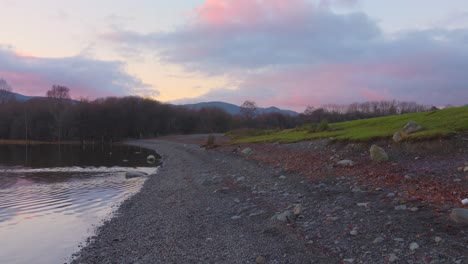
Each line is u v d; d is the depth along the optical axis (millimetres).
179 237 10961
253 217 11992
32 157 55156
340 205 11344
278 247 8906
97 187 24750
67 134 110375
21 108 111062
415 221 8883
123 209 16781
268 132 56656
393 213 9711
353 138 21562
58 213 16453
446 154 15203
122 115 115812
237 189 17547
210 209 14242
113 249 10680
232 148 39094
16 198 20656
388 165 15523
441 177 12422
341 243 8477
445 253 7078
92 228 13547
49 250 11094
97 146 93438
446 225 8289
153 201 18016
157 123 123625
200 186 20125
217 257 8859
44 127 108625
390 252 7566
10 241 12125
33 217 15672
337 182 14766
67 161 47719
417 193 11070
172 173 29219
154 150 70500
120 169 37312
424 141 17000
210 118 127562
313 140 27938
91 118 110188
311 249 8453
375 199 11320
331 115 105750
